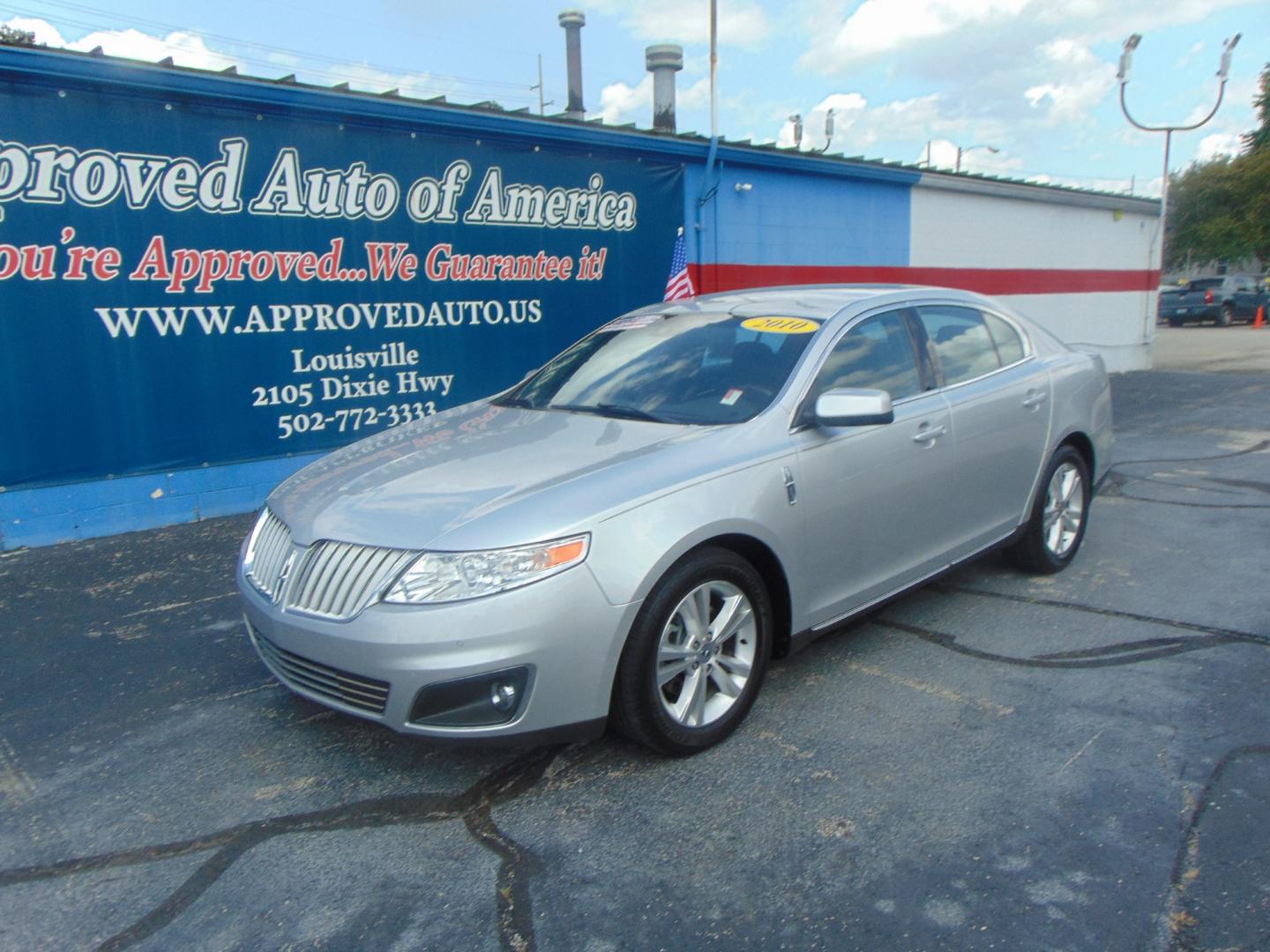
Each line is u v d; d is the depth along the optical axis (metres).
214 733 3.75
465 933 2.58
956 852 2.87
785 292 4.95
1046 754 3.43
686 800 3.19
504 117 8.28
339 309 7.73
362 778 3.39
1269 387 14.32
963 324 4.94
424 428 4.38
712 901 2.68
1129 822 2.99
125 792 3.34
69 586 5.64
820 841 2.94
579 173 9.05
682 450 3.51
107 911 2.71
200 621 5.01
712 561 3.36
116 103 6.48
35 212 6.29
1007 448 4.82
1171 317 32.78
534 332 9.00
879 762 3.40
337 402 7.84
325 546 3.24
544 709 3.03
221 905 2.72
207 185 6.94
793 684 4.06
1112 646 4.40
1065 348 5.66
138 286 6.75
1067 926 2.54
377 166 7.73
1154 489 7.66
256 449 7.46
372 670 2.99
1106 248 16.45
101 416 6.73
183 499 7.14
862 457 3.96
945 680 4.07
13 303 6.30
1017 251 14.58
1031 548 5.25
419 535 3.09
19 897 2.77
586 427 3.93
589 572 3.05
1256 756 3.37
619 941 2.53
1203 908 2.59
